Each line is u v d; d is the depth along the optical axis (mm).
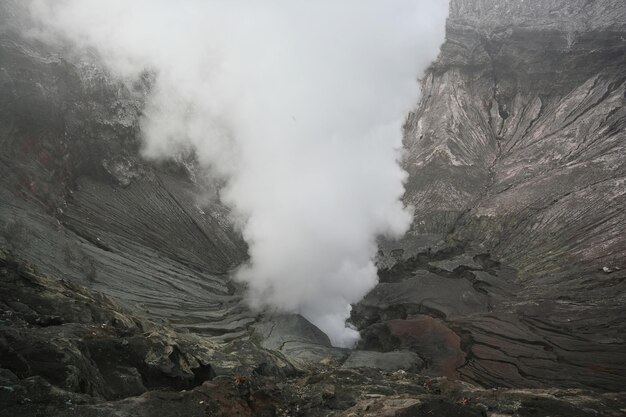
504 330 46875
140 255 49156
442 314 52812
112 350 19000
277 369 28297
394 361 42094
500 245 64375
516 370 39750
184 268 52375
